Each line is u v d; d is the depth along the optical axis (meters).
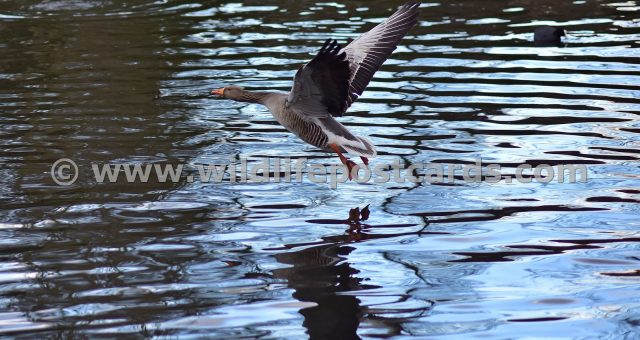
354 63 10.28
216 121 13.67
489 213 10.05
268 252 9.02
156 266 8.69
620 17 19.73
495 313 7.68
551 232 9.46
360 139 9.91
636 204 10.18
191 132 13.10
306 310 7.77
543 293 8.05
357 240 9.34
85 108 14.11
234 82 15.28
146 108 14.16
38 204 10.38
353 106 14.12
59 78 15.78
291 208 10.30
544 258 8.81
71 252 9.03
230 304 7.88
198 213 10.14
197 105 14.38
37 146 12.39
